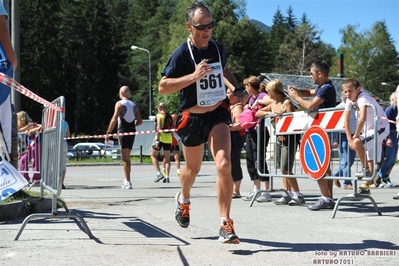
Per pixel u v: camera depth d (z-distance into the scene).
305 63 87.81
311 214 7.92
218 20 69.62
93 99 83.81
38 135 11.41
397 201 9.63
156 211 8.27
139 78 88.94
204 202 9.44
